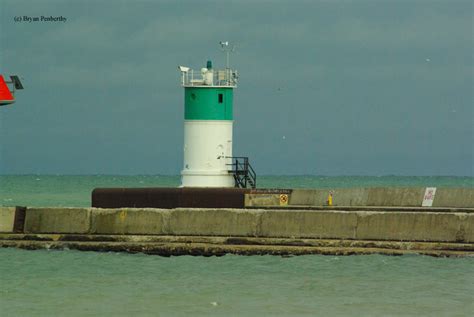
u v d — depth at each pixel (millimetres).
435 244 124250
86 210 135875
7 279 115062
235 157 155250
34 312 98125
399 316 96812
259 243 129000
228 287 109812
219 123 154500
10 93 137875
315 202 149250
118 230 134375
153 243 131375
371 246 126188
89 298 104562
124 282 113000
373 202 148750
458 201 144375
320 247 126875
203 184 154625
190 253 129375
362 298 104500
